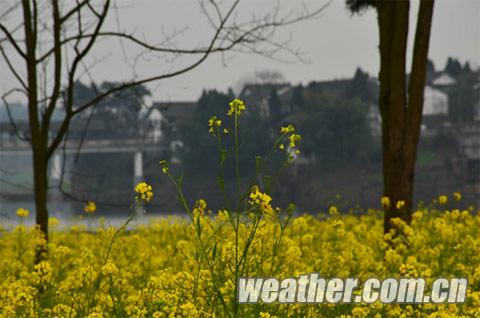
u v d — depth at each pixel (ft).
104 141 457.68
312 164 471.62
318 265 48.80
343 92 521.65
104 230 73.31
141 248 71.61
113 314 39.42
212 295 37.09
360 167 475.72
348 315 39.78
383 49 70.74
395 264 50.90
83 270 41.29
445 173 505.66
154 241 80.74
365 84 523.70
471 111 554.05
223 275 36.50
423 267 50.39
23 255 65.72
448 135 538.47
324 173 469.16
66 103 67.05
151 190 37.14
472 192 489.26
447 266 55.93
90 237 79.71
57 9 64.80
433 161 520.01
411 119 70.44
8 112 66.74
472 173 508.94
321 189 450.71
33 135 66.18
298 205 432.25
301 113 492.13
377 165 476.54
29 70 65.51
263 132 219.00
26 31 65.10
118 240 67.26
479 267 47.98
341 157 478.18
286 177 460.55
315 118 489.26
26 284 53.88
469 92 561.02
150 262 58.70
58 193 374.63
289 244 44.47
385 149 71.20
